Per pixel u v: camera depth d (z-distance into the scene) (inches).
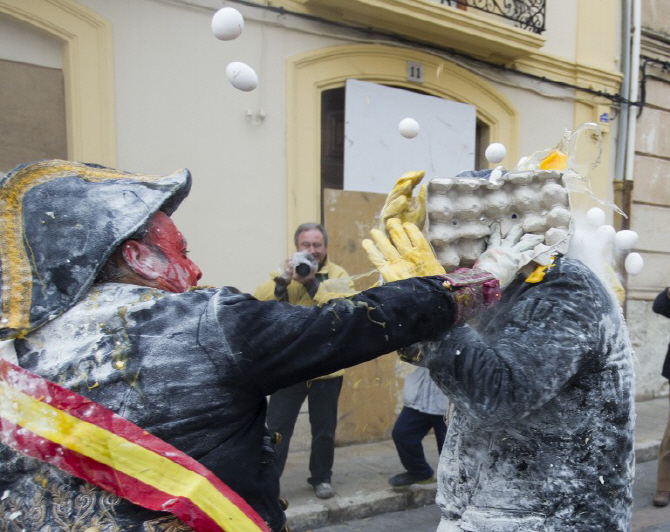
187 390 38.3
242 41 172.4
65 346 38.9
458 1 213.3
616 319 51.4
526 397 45.1
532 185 53.3
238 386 39.4
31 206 41.3
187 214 166.2
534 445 50.2
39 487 38.9
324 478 147.4
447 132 214.7
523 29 221.8
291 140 181.3
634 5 258.4
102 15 152.1
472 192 53.7
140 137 159.2
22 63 146.2
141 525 37.0
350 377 188.2
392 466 170.4
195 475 37.9
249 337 38.9
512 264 48.9
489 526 50.5
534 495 50.0
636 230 269.7
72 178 43.0
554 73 242.7
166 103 162.1
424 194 53.2
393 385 195.8
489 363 45.6
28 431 37.4
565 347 46.4
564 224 51.5
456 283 44.6
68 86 150.4
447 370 46.9
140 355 38.4
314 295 131.4
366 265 193.6
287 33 180.4
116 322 39.2
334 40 189.8
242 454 40.1
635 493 164.1
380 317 40.4
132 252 42.5
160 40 160.6
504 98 229.0
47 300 39.4
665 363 160.6
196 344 38.7
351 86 192.9
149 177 45.8
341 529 138.0
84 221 40.6
